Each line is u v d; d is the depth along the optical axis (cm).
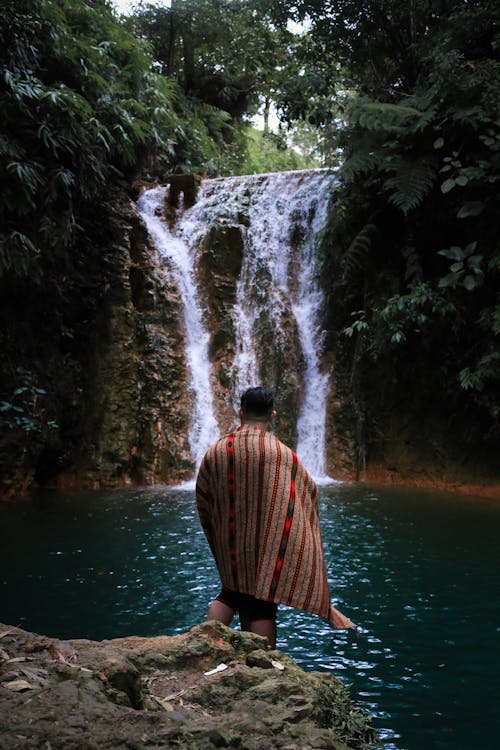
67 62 1252
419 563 618
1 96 1028
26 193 998
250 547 270
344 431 1193
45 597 523
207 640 246
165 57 2062
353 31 1332
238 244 1338
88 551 665
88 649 227
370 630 453
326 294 1273
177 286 1308
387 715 323
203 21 1961
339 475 1172
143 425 1180
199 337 1302
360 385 1180
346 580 568
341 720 222
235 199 1388
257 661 238
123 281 1230
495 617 477
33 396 1068
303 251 1332
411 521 802
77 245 1191
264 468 275
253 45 1825
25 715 158
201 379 1258
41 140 1095
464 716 322
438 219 1118
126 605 504
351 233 1222
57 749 146
